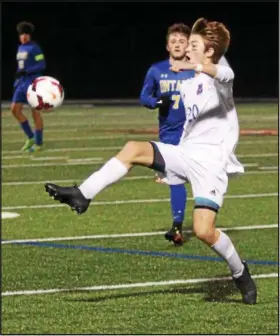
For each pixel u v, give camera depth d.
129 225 22.59
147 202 26.28
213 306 14.87
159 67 20.38
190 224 22.86
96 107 75.50
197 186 14.87
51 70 89.06
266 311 14.55
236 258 14.89
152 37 91.19
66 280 16.72
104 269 17.61
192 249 19.55
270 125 54.53
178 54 20.25
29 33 38.81
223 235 14.85
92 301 15.21
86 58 89.81
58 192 14.31
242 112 66.44
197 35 15.10
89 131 51.56
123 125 56.06
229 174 15.21
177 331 13.48
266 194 27.67
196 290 15.97
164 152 14.94
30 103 16.45
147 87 20.44
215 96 14.98
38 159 37.53
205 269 17.58
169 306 14.88
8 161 36.94
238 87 90.56
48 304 15.05
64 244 20.19
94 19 90.31
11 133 51.00
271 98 85.81
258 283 16.44
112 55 90.38
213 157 14.88
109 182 14.57
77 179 31.25
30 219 23.56
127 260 18.47
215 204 14.79
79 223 22.92
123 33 90.75
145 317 14.24
